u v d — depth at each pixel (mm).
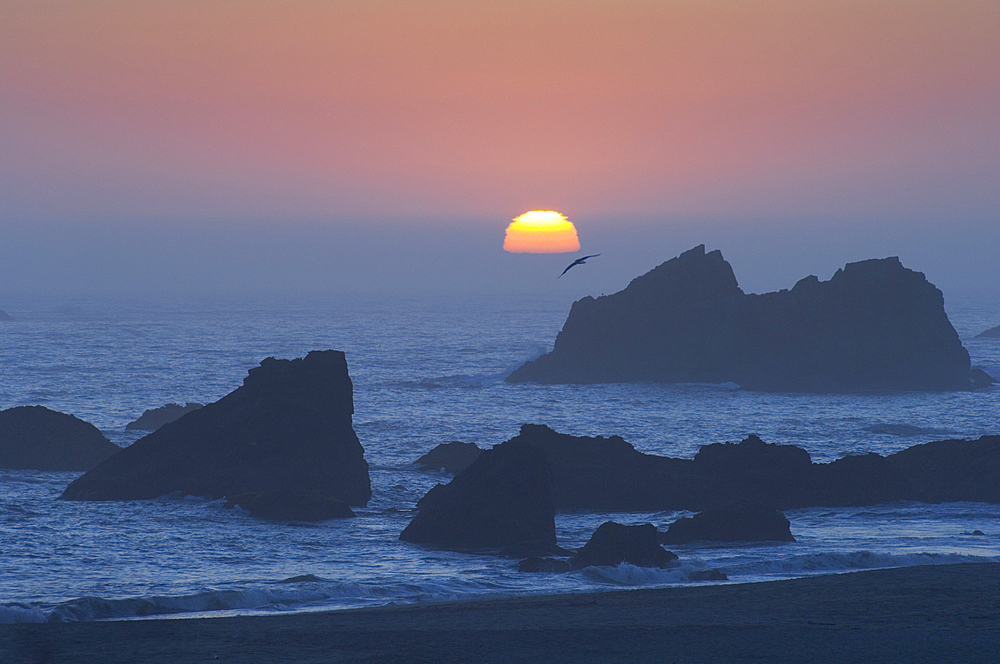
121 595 82500
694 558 98625
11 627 66000
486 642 59281
